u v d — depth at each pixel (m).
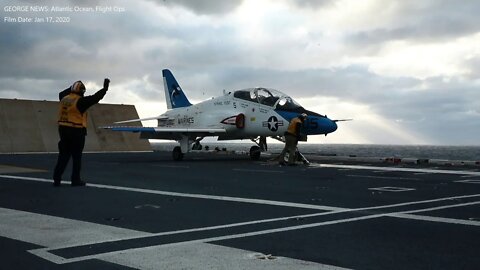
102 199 8.66
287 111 20.83
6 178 12.95
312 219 6.51
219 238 5.28
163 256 4.46
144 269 4.04
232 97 23.23
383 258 4.40
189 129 22.09
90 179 12.68
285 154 20.05
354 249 4.75
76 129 10.77
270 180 12.33
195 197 8.91
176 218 6.61
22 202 8.28
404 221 6.33
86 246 4.91
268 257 4.41
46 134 36.91
